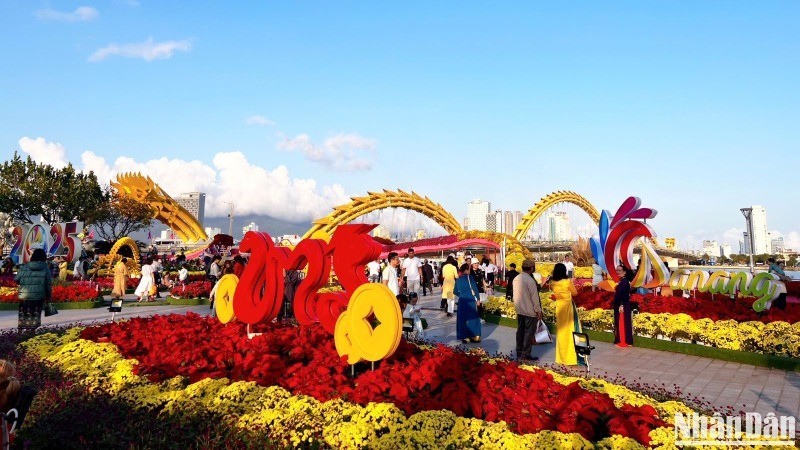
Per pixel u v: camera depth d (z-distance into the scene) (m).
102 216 56.19
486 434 4.45
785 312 12.92
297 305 8.16
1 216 55.88
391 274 14.31
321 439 4.54
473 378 6.11
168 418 5.02
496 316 16.03
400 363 6.64
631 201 15.65
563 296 9.77
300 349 7.43
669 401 5.69
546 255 88.69
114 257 32.28
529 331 9.82
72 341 9.16
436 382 5.79
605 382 6.43
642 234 15.70
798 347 9.45
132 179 63.78
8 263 29.30
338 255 7.16
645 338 11.60
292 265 8.42
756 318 12.46
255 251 9.02
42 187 52.12
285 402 5.26
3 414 3.83
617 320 11.90
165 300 21.94
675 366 9.62
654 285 15.28
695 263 90.12
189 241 71.06
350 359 6.73
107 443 4.62
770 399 7.44
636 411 5.07
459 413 5.06
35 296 10.95
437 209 56.91
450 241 42.78
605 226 17.53
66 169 55.41
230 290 9.96
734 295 17.09
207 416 5.01
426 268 25.78
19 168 52.84
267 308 8.67
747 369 9.36
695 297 17.14
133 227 62.47
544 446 4.16
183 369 6.77
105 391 5.89
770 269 19.42
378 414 4.82
